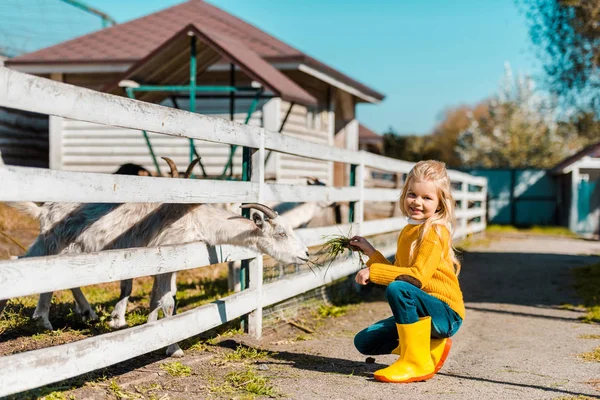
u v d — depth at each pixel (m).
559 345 5.87
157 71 12.48
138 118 4.02
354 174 7.99
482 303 8.23
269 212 5.12
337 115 22.22
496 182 29.78
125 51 16.75
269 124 15.21
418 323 4.33
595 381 4.59
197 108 15.43
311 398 4.03
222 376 4.50
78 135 15.70
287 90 12.15
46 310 5.52
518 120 42.47
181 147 15.28
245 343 5.52
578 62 14.00
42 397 3.69
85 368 3.61
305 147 6.43
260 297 5.77
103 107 3.73
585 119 16.28
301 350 5.40
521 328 6.67
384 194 8.91
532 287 9.71
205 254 4.95
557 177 29.25
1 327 5.36
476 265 12.46
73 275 3.58
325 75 17.81
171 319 4.45
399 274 4.25
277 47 17.16
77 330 5.57
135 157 15.52
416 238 4.34
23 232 10.81
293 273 6.72
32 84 3.27
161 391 4.09
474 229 19.20
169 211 5.07
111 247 5.34
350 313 7.32
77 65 16.20
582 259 14.01
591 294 8.91
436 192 4.33
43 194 3.32
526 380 4.58
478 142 43.28
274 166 14.70
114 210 5.35
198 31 11.62
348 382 4.41
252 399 3.96
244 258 5.58
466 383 4.43
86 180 3.59
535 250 16.23
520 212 29.61
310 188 6.58
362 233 8.10
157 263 4.33
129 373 4.41
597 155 24.81
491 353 5.49
